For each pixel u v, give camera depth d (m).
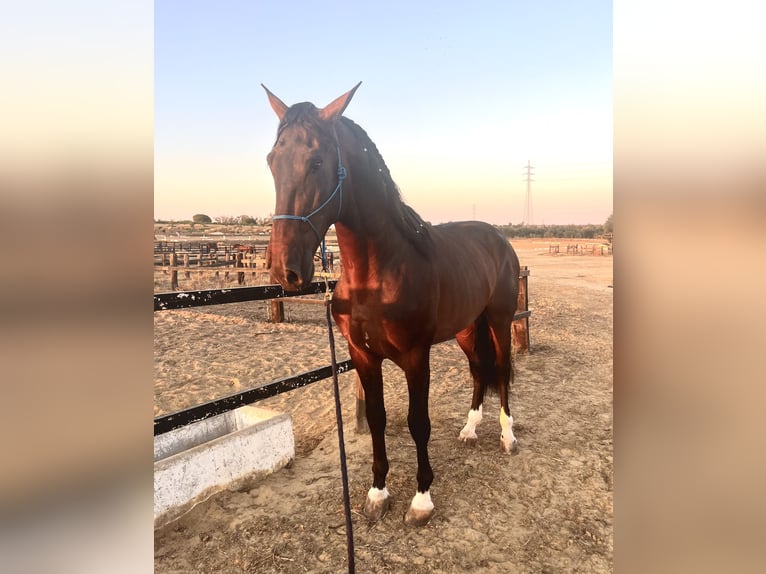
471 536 2.25
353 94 1.91
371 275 2.12
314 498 2.58
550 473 2.81
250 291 2.63
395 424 3.59
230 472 2.60
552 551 2.15
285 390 2.80
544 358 5.50
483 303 2.88
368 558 2.11
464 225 3.28
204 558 2.12
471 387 4.50
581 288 12.58
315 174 1.78
